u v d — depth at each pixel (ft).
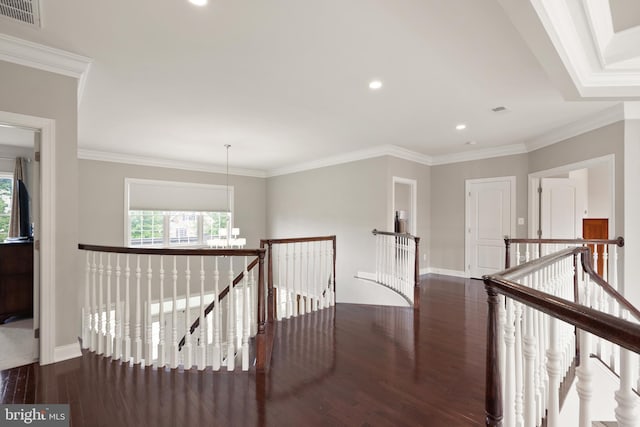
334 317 12.15
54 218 7.95
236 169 24.08
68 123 8.14
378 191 17.62
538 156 15.84
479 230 18.49
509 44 7.30
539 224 16.20
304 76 8.96
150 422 5.81
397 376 7.51
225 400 6.53
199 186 22.26
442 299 14.51
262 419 5.90
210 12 6.23
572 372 7.40
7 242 12.51
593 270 8.66
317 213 21.34
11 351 8.92
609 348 8.88
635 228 11.22
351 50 7.62
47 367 7.81
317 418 5.94
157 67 8.42
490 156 17.97
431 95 10.27
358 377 7.48
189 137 15.28
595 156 12.55
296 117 12.40
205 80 9.20
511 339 4.41
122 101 10.71
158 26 6.68
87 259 9.00
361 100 10.72
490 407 4.39
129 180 19.27
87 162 17.89
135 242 19.67
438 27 6.70
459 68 8.48
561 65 7.22
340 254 19.71
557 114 12.09
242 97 10.44
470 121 12.96
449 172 19.81
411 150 18.37
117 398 6.56
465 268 19.02
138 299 8.04
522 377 4.89
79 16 6.35
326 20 6.48
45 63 7.70
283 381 7.30
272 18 6.42
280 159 20.77
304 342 9.66
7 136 13.05
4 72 7.29
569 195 16.22
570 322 3.17
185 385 7.11
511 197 17.20
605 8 6.32
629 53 7.90
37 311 8.00
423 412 6.11
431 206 20.68
